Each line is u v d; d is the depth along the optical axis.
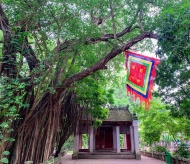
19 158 5.79
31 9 5.52
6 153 4.98
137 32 8.13
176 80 8.51
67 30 5.89
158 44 5.72
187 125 11.29
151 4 6.93
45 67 5.75
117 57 11.75
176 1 6.55
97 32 6.35
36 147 6.68
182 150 10.90
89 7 5.85
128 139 19.52
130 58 6.40
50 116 6.87
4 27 5.64
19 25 5.82
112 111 19.22
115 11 7.12
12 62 5.46
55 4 5.60
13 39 5.35
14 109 4.94
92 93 10.53
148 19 6.93
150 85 5.73
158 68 8.59
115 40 6.48
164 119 12.73
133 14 7.04
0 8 5.51
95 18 7.05
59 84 6.09
